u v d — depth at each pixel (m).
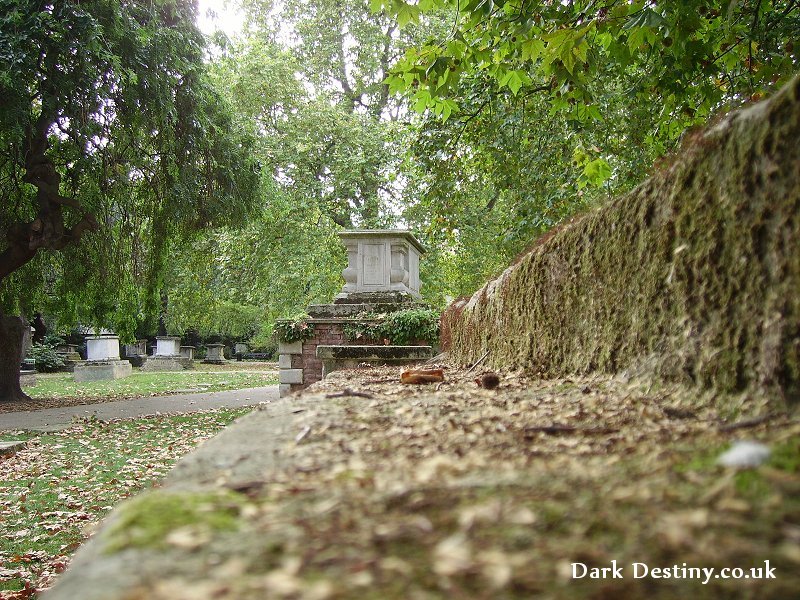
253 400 15.04
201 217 15.44
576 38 5.07
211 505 1.49
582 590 1.03
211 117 15.36
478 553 1.15
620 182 9.95
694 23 5.39
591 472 1.59
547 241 5.04
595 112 6.40
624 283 3.54
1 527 5.61
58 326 19.00
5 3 11.22
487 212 19.39
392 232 13.52
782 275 2.19
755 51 6.41
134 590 1.04
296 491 1.58
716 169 2.66
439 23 19.28
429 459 1.90
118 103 13.54
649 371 3.06
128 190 15.09
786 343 2.11
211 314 32.50
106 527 1.41
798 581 1.01
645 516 1.27
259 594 1.02
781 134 2.24
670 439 1.95
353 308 13.10
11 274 16.58
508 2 5.48
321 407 3.26
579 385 3.75
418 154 11.02
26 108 12.02
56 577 4.46
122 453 8.60
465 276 20.31
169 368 30.62
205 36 15.35
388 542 1.23
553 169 10.74
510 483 1.52
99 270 16.25
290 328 12.60
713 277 2.61
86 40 11.59
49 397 16.67
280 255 20.11
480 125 10.63
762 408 2.15
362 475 1.71
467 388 4.30
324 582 1.06
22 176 14.55
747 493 1.31
